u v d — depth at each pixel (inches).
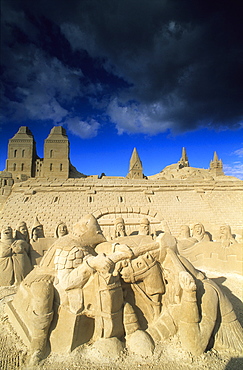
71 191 701.3
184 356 189.9
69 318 201.0
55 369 181.2
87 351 196.4
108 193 711.1
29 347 200.4
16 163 1782.7
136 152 2054.6
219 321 207.6
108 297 196.7
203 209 694.5
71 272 212.7
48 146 1756.9
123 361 185.8
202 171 2130.9
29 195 673.6
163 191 749.3
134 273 215.8
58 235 454.0
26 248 415.8
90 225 250.5
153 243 232.8
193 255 462.9
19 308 244.4
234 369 181.3
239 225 655.8
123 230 448.5
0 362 191.0
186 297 197.6
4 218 595.2
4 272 377.7
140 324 215.3
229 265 442.3
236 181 809.5
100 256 206.5
